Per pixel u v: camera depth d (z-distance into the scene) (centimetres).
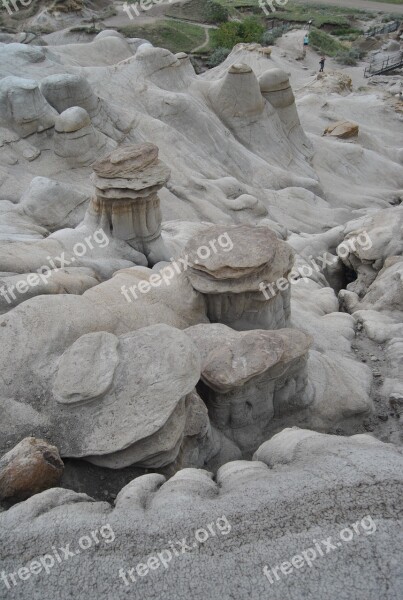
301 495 386
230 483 432
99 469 488
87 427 479
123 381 494
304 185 1856
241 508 382
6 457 448
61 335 561
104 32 2269
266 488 399
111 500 474
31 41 2195
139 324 640
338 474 401
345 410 718
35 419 488
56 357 537
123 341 525
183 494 404
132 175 881
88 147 1366
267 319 719
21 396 502
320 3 5159
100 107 1516
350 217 1764
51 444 473
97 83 1692
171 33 3988
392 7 5066
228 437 633
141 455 475
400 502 370
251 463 471
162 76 1844
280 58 3503
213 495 418
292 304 1001
